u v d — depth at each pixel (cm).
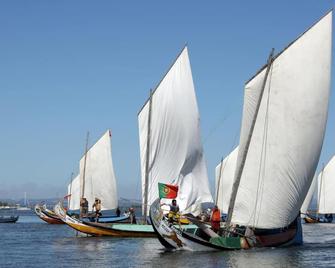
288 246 4581
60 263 3794
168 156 5597
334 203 9969
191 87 5669
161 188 4322
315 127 4134
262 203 4141
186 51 5641
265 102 4144
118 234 5591
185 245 4081
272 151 4141
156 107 5606
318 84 4119
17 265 3722
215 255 3906
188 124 5634
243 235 4209
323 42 4122
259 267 3444
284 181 4144
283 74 4122
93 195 8212
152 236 5550
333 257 3922
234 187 4178
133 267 3534
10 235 6538
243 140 4231
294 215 4244
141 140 5700
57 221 9881
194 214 5622
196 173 5675
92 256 4134
